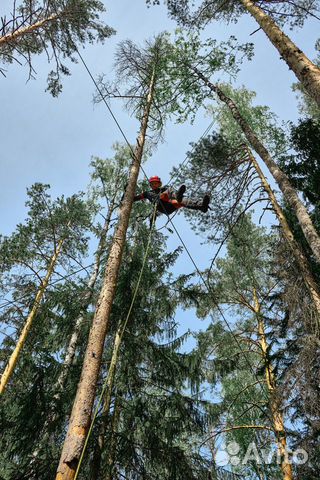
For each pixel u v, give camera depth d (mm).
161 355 9688
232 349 12453
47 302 11156
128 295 10180
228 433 11641
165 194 7469
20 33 9477
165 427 8828
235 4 10000
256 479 11516
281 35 7055
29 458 7844
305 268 6250
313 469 7535
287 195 6828
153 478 8328
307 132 9836
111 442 7891
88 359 4707
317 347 5840
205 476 8445
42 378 8633
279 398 6297
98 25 10492
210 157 9164
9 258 12609
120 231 6324
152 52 10570
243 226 12094
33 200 13914
